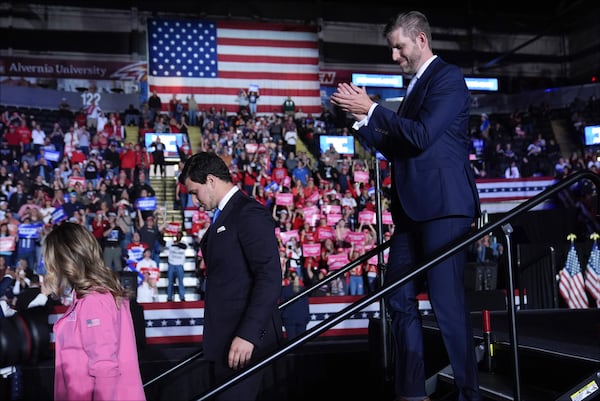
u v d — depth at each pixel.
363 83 9.66
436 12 22.80
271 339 2.84
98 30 19.80
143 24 20.14
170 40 20.28
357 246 12.10
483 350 3.38
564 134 21.22
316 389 7.13
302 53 21.30
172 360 6.93
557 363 2.80
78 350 2.36
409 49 2.73
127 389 2.42
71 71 19.47
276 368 7.07
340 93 2.62
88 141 17.19
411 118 2.65
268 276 2.74
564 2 23.20
